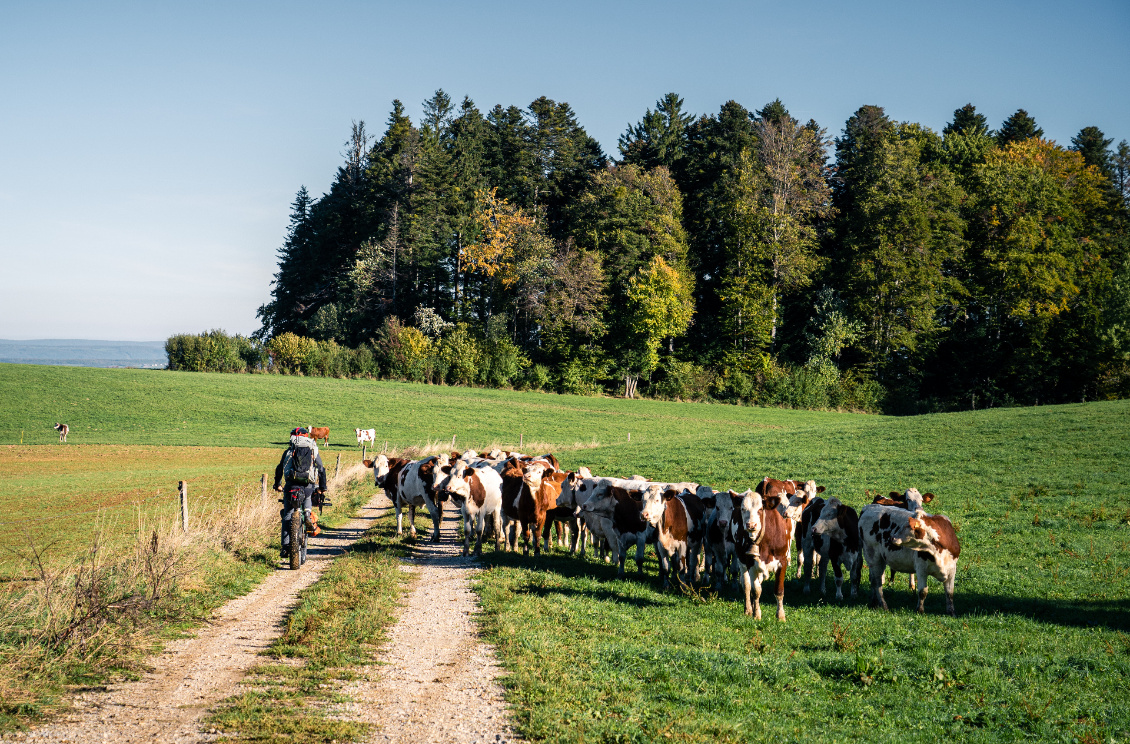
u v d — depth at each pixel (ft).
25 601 31.78
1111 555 50.39
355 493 92.02
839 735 21.63
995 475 83.41
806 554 46.24
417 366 280.92
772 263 287.28
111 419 192.95
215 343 292.81
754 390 266.57
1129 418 116.37
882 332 268.21
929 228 261.85
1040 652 30.58
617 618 34.91
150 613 32.76
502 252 308.81
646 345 282.15
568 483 55.06
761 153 302.25
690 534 45.34
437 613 36.24
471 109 398.42
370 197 351.67
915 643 30.89
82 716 22.62
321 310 329.52
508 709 23.62
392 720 22.71
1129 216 289.74
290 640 30.73
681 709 23.36
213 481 102.42
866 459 100.89
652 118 343.26
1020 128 348.59
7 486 100.48
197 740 20.89
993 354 251.39
